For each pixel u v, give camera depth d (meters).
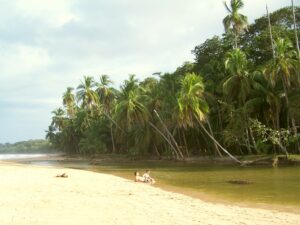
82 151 109.50
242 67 50.00
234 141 51.75
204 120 54.97
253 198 19.03
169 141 65.19
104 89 89.44
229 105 51.91
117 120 73.56
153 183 27.34
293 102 45.91
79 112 113.00
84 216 14.02
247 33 64.06
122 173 39.69
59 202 17.55
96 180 29.00
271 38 49.94
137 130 75.62
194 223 12.84
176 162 58.81
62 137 131.38
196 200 18.66
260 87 48.59
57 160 93.69
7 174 33.78
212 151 62.28
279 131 47.12
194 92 51.03
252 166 41.97
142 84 87.88
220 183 26.48
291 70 46.50
